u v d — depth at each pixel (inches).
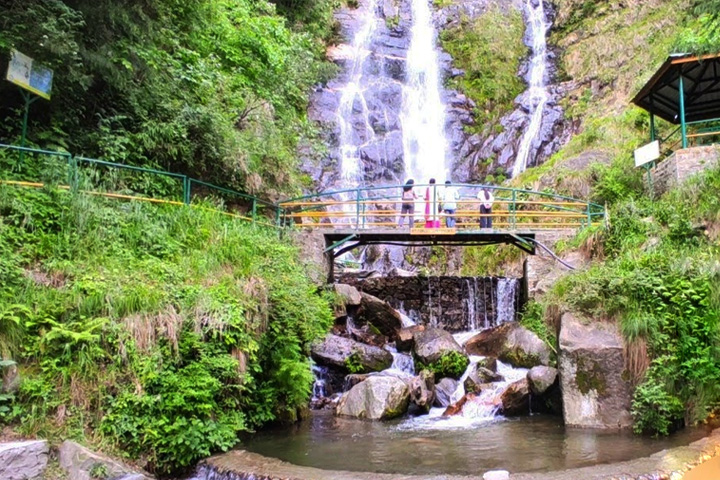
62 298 265.6
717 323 319.3
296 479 220.1
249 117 565.6
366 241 540.1
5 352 238.4
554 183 679.1
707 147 489.7
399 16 1119.6
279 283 345.1
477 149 921.5
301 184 676.1
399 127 941.2
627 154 661.3
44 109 397.1
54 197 319.9
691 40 524.4
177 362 265.4
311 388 384.2
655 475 216.4
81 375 247.9
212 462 248.5
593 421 321.7
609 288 346.9
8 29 333.1
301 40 791.1
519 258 664.4
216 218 396.2
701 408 305.3
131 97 427.5
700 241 399.9
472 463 252.7
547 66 994.7
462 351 425.4
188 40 563.2
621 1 971.3
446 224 562.3
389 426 330.6
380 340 457.1
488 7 1120.2
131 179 412.8
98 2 377.1
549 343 397.1
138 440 245.3
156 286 289.6
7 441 223.1
